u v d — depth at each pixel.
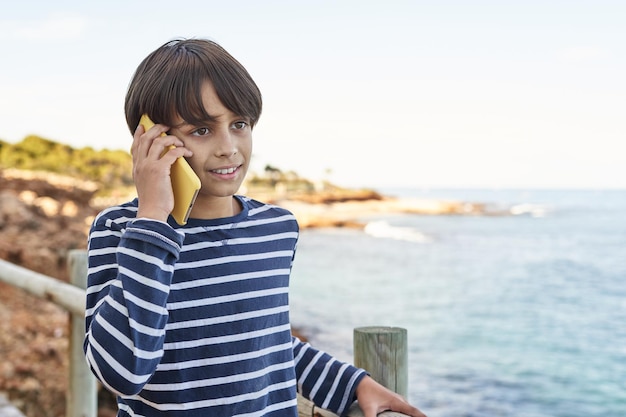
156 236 1.15
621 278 26.12
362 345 1.64
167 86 1.21
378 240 42.25
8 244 14.20
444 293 24.38
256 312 1.31
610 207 63.28
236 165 1.25
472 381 12.88
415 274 29.16
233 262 1.30
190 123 1.20
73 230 16.45
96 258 1.25
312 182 76.00
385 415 1.42
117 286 1.14
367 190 75.69
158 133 1.22
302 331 17.33
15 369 8.71
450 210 67.06
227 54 1.25
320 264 33.03
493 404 11.36
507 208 65.38
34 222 15.61
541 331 18.06
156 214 1.17
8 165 56.38
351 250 37.78
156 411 1.25
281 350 1.36
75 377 3.24
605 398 11.99
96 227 1.28
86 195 19.06
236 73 1.23
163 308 1.15
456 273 29.05
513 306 21.64
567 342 16.78
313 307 21.78
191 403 1.25
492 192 106.12
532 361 14.64
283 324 1.37
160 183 1.18
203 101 1.19
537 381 12.98
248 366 1.29
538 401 11.70
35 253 14.20
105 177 52.97
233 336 1.28
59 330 10.05
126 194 48.69
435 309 21.47
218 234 1.30
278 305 1.36
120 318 1.12
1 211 15.48
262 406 1.31
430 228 48.19
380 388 1.47
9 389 8.34
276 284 1.35
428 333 17.94
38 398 8.41
